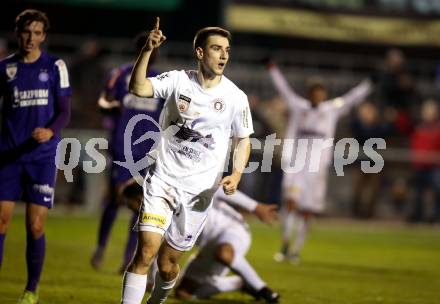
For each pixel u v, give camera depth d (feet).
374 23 236.02
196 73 70.13
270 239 173.99
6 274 104.58
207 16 224.53
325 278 116.26
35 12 79.66
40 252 79.92
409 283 113.91
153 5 222.69
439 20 237.25
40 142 77.25
